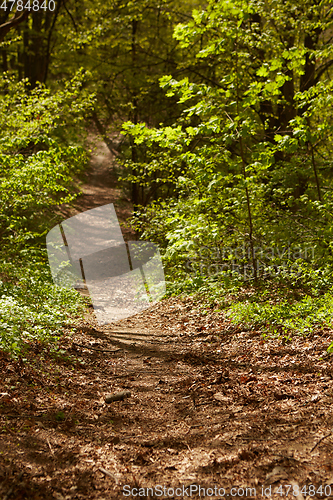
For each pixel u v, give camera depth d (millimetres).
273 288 9289
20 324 6191
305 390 4484
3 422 3818
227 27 8289
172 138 7922
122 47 21016
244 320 7898
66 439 3758
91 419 4355
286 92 13117
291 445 3336
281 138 7449
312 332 6441
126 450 3629
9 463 3180
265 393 4672
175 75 18078
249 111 11828
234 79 8219
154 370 6305
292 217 9406
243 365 5930
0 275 9398
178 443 3719
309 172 9906
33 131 11297
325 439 3320
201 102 7902
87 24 22500
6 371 5035
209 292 10180
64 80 14516
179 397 5074
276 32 11977
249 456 3258
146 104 18422
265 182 11266
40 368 5457
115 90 19406
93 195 23578
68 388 5191
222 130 7840
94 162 32875
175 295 10781
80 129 16719
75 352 6641
